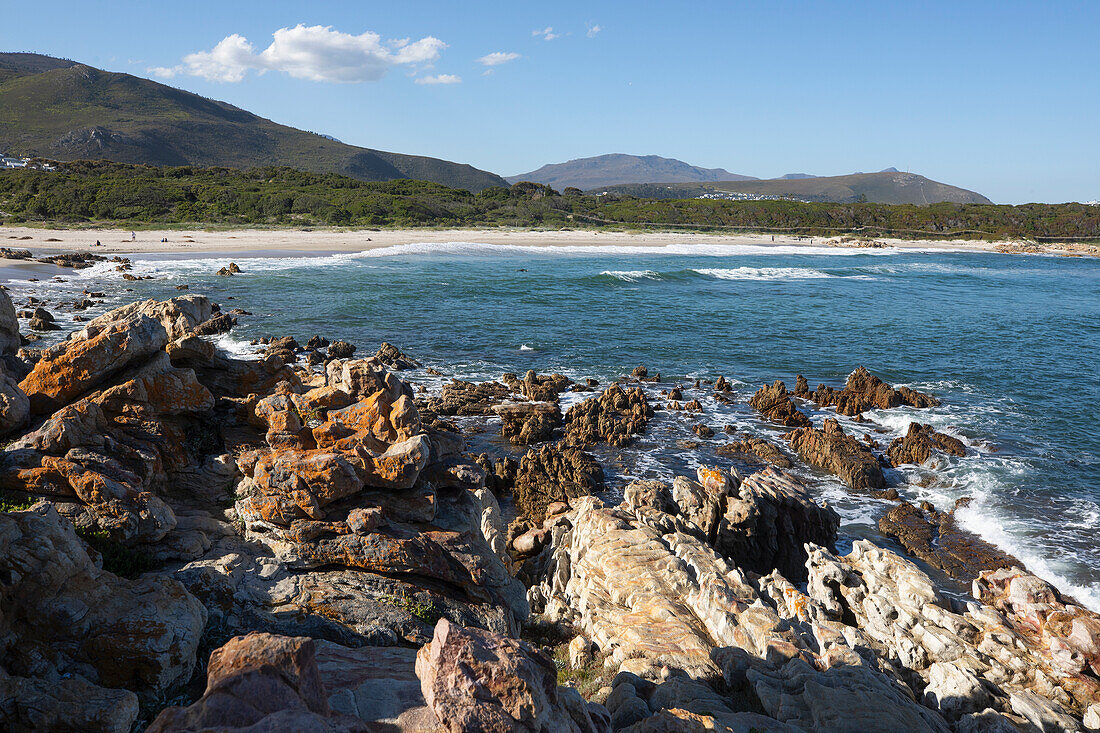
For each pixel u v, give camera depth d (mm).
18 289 51688
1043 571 19391
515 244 117188
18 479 9266
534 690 5582
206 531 10016
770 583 14711
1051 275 106688
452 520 11672
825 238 158375
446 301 58969
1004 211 176500
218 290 57812
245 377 14680
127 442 10953
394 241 107938
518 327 50188
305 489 10188
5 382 10734
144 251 79500
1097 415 33594
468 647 5711
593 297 65188
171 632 7047
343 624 8766
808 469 26609
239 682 5227
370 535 10047
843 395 34438
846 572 14594
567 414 30250
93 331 12305
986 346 49562
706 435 29484
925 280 93562
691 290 73312
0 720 6012
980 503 23609
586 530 16516
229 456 11945
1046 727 10023
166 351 13508
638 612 13000
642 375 38125
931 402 34688
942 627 12695
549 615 14305
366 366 14109
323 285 63344
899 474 26266
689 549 15281
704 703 9203
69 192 115062
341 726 5250
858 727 8484
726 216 172125
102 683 6742
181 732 4828
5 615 6766
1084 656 11219
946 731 9461
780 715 9164
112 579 7738
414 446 11109
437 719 5785
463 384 33438
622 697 9523
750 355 44719
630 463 26188
